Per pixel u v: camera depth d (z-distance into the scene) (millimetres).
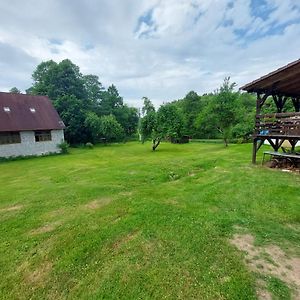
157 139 25906
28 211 6559
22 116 24188
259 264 3729
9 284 3596
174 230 4930
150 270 3691
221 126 27406
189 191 7742
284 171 9672
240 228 4969
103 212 6188
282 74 9680
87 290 3371
